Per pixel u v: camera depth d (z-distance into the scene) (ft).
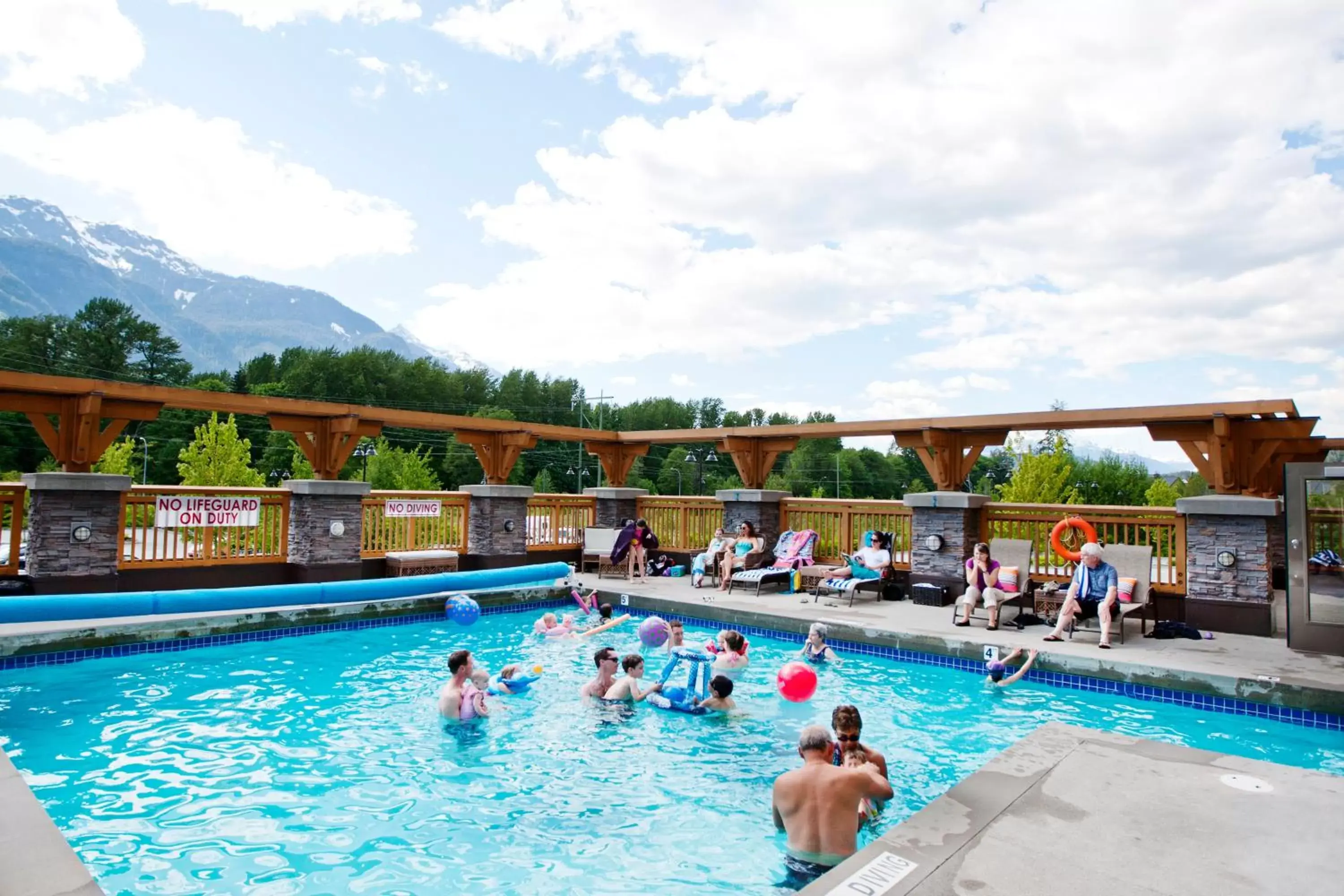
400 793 18.51
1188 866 11.39
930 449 44.62
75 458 35.78
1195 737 23.25
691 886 14.34
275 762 20.40
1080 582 32.58
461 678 24.20
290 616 35.35
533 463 300.61
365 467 177.68
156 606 31.48
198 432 139.33
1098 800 13.92
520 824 16.93
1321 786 14.71
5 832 11.52
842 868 11.19
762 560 47.80
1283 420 35.12
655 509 56.54
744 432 50.62
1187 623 35.24
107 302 267.80
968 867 11.27
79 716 23.91
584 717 24.53
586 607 42.68
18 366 247.09
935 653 31.94
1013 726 24.14
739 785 19.22
